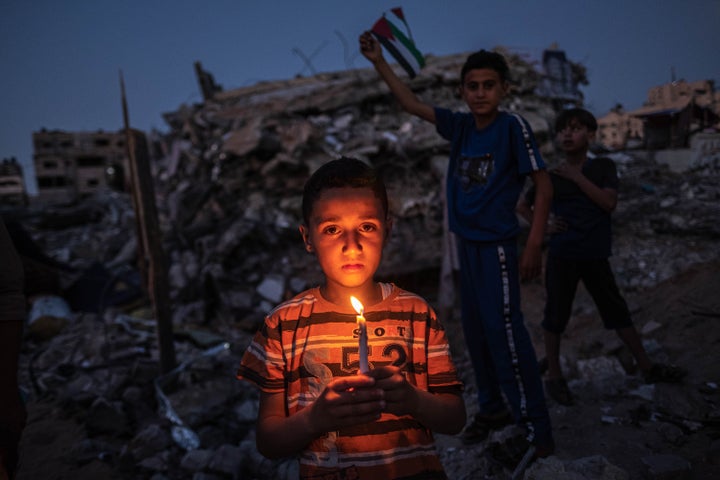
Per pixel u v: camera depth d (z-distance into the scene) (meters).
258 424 1.19
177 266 6.63
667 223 4.88
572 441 2.42
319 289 1.30
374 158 7.04
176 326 5.61
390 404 1.02
